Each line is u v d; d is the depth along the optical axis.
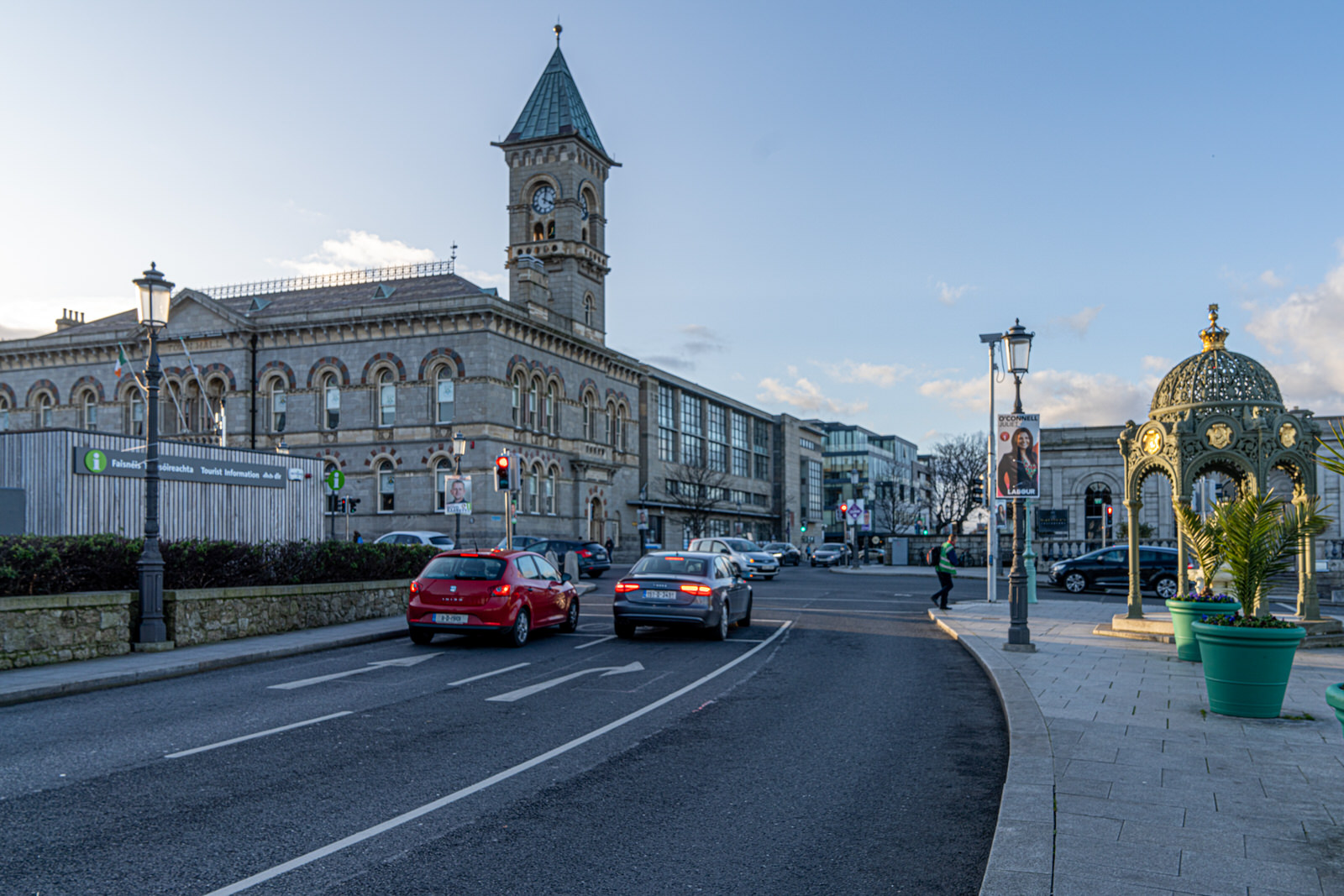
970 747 8.73
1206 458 16.44
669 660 14.68
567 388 54.03
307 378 48.66
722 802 6.90
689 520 71.06
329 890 5.09
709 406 80.75
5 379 54.44
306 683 12.34
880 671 13.62
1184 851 5.45
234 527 23.03
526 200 58.50
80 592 14.05
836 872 5.48
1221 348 17.41
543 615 17.31
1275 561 10.02
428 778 7.46
